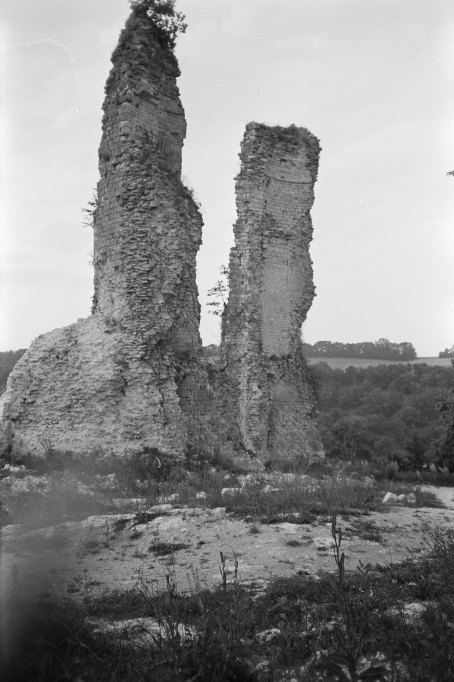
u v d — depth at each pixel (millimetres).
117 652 5867
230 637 6074
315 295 27531
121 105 22516
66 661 5566
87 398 21062
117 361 21250
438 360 95938
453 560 9094
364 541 10953
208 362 24625
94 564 9477
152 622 6793
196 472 19703
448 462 35219
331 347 103188
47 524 11281
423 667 5441
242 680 5566
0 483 16281
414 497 17250
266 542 10562
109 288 22484
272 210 26641
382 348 101312
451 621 6773
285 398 26328
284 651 5922
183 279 23094
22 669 5352
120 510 13102
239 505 13180
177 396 21797
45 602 6621
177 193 23500
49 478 16953
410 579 8430
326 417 68562
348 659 5121
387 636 6199
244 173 26062
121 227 22281
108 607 7289
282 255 26672
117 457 19688
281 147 27031
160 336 21875
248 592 7805
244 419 24656
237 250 25797
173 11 24016
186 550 10289
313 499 14188
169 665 5645
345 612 6195
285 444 25953
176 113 24219
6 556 8180
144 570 9227
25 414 21484
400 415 66688
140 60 22938
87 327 22594
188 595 7723
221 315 25875
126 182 22312
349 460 31844
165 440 20656
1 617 5938
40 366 21828
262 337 26000
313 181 27672
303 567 9281
